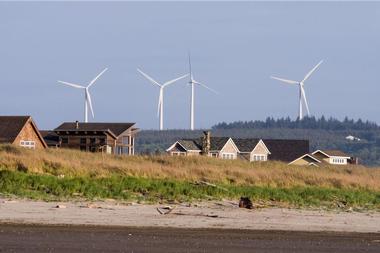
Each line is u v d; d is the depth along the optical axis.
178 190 116.62
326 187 144.62
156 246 70.38
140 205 100.81
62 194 107.19
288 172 158.38
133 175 138.12
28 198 101.62
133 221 85.75
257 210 100.81
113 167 142.88
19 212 88.81
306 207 108.94
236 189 122.94
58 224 81.88
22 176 116.56
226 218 90.88
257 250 70.25
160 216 90.44
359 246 74.50
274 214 96.81
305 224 88.75
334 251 71.38
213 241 74.19
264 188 128.62
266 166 172.62
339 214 101.06
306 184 148.88
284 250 70.81
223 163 169.75
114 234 76.44
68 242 71.00
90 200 103.31
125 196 109.12
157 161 164.25
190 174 144.12
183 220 87.75
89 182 118.38
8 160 137.88
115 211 93.12
